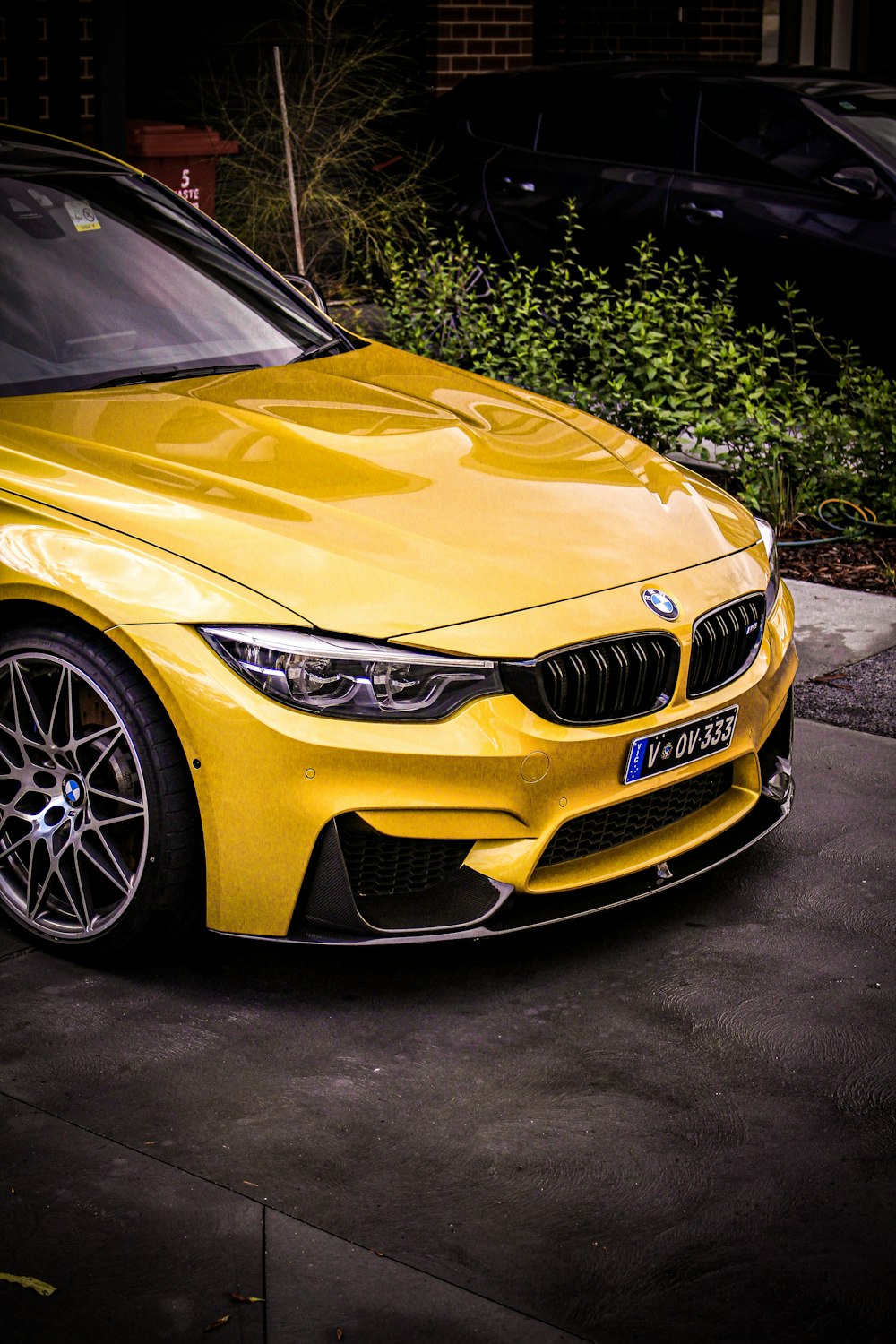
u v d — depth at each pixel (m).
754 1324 2.30
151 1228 2.47
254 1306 2.30
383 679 2.98
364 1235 2.47
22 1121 2.74
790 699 3.83
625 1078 2.93
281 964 3.31
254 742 2.96
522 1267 2.41
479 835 3.08
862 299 7.91
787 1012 3.17
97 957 3.29
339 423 3.78
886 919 3.56
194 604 3.03
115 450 3.45
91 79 9.20
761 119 8.36
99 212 4.50
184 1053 2.97
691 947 3.42
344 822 3.01
